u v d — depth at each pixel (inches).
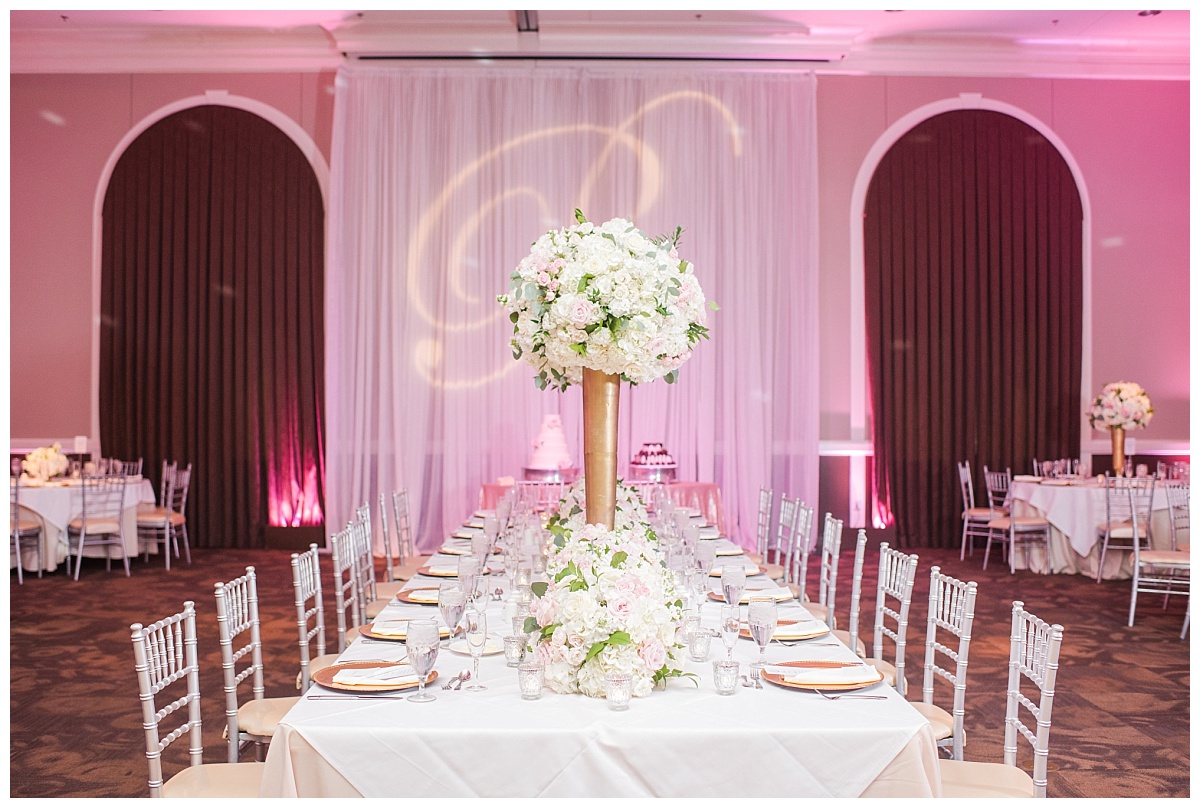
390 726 79.1
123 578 297.1
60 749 148.9
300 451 358.3
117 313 359.3
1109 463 366.0
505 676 93.2
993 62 359.6
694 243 345.4
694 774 78.3
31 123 359.6
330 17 331.0
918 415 361.7
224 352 358.9
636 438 341.7
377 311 347.3
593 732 78.5
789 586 203.2
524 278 103.3
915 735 78.7
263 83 358.0
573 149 346.6
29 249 360.2
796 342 346.6
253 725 109.3
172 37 351.3
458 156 345.1
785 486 347.9
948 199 361.1
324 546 355.3
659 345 100.7
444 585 129.6
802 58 346.0
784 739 78.4
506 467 342.6
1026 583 293.7
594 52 341.7
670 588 94.1
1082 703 174.6
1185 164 365.4
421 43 340.5
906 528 362.6
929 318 362.0
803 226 347.6
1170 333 366.6
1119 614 250.1
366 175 344.5
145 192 358.6
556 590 88.9
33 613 246.7
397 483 342.0
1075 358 363.3
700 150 346.6
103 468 344.8
